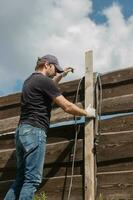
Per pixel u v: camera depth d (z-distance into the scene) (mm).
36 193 5656
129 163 5066
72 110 4461
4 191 6035
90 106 5465
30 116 4301
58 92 4398
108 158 5203
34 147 4180
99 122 5406
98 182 5211
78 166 5434
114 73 5480
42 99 4359
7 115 6426
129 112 5262
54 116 5832
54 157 5668
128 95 5309
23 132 4242
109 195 5078
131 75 5344
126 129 5195
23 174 4379
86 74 5637
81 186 5316
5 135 6344
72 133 5633
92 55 5672
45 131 4320
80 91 5711
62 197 5449
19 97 6363
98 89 5555
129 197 4934
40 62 4676
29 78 4543
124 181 5020
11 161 6105
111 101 5398
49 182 5605
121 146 5160
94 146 5312
